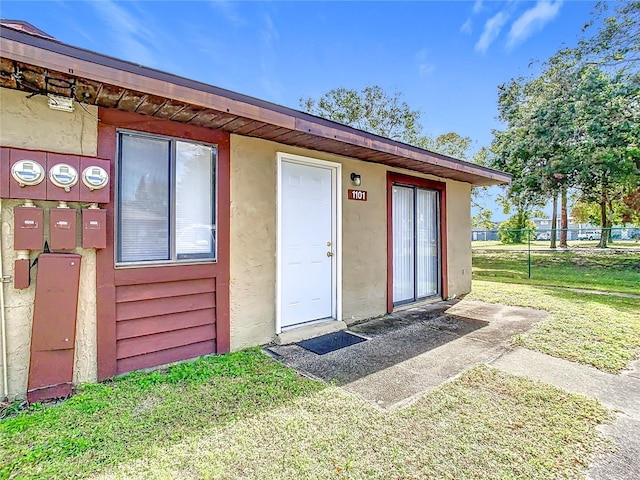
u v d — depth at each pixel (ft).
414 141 54.13
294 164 14.52
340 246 15.92
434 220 22.04
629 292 23.77
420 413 7.93
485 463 6.23
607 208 52.54
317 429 7.27
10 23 9.05
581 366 10.78
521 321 16.21
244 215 12.55
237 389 9.11
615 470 6.06
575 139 36.17
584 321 15.93
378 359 11.46
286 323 14.28
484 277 32.50
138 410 7.99
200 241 11.57
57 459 6.23
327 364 11.00
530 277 31.89
